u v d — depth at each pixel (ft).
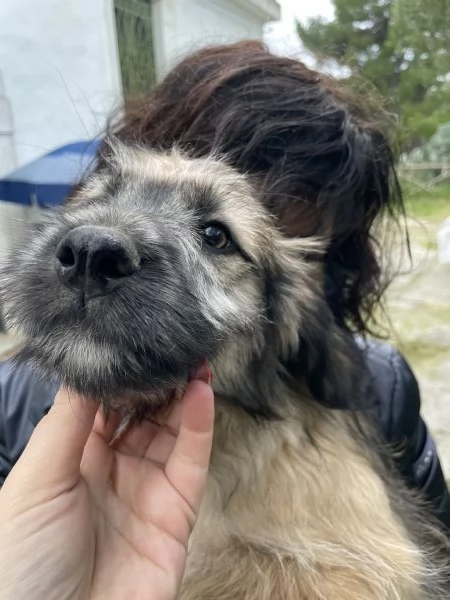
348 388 0.90
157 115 0.90
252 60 0.87
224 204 0.80
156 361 0.63
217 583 0.81
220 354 0.78
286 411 0.88
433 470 1.11
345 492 0.85
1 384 0.97
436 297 3.52
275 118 0.83
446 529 1.03
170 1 3.30
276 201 0.85
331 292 0.95
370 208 0.93
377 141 0.94
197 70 0.89
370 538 0.84
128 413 0.69
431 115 9.86
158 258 0.66
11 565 0.55
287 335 0.88
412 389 1.09
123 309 0.61
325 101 0.86
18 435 0.93
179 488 0.62
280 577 0.80
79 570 0.58
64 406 0.62
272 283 0.86
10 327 0.69
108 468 0.65
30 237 0.75
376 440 0.99
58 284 0.62
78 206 0.81
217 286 0.77
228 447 0.86
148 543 0.60
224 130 0.84
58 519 0.58
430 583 0.89
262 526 0.84
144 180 0.82
